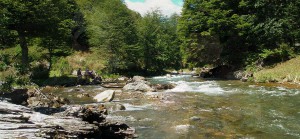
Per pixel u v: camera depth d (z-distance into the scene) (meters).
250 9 42.09
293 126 13.05
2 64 21.45
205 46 45.41
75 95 24.08
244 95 22.02
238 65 41.00
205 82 33.91
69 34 42.81
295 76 28.88
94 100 21.28
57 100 19.33
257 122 13.85
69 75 40.62
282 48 36.19
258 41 40.06
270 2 39.72
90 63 50.25
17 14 32.44
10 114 9.49
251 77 32.88
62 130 9.32
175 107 17.94
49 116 10.55
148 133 12.38
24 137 7.96
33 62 41.69
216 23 40.19
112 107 17.64
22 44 35.12
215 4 42.03
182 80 39.31
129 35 58.84
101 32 52.38
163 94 23.62
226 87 27.61
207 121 14.24
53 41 39.28
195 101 19.95
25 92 18.53
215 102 19.41
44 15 34.75
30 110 10.80
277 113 15.62
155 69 66.25
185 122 14.14
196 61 47.72
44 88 28.66
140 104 19.22
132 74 54.03
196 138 11.59
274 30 37.47
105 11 62.78
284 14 38.69
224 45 43.50
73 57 52.06
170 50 78.94
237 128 12.91
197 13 42.53
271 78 30.61
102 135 11.59
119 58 52.31
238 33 39.59
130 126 13.49
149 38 66.31
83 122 10.62
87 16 70.94
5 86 17.36
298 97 20.33
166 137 11.80
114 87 29.83
